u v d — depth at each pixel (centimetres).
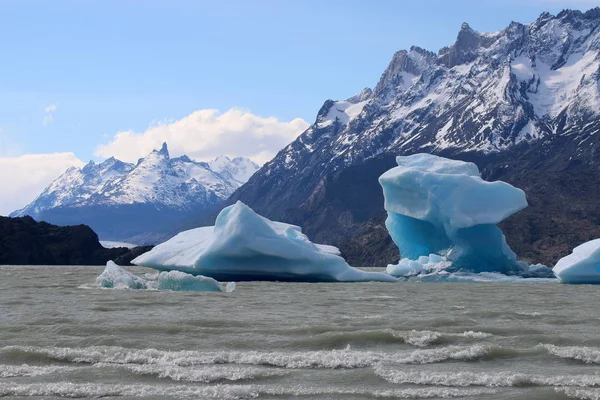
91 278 5459
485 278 5688
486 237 6038
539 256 15350
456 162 6538
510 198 5991
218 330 2188
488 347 1875
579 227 16188
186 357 1788
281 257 4775
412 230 6425
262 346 1962
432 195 5969
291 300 3419
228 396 1470
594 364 1761
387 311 2927
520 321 2542
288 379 1599
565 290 4581
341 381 1584
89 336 2094
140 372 1639
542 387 1534
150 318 2514
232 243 4691
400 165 6669
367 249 18312
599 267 5119
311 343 1992
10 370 1647
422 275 5788
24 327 2231
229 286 3900
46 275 6081
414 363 1761
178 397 1455
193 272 4953
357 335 2053
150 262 5031
